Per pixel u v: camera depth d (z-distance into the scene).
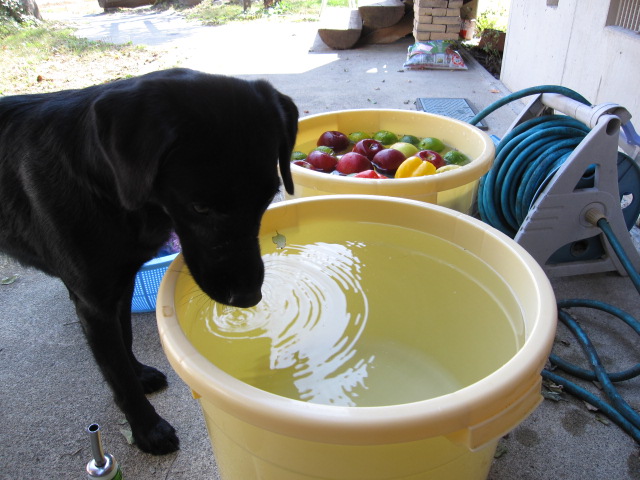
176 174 1.28
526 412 1.15
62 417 1.92
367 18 6.89
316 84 5.37
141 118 1.19
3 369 2.14
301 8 9.59
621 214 2.38
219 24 8.78
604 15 3.41
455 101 4.73
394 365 1.65
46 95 1.63
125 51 7.12
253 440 1.21
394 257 1.97
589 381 1.97
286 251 2.04
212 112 1.25
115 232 1.46
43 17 10.15
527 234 2.36
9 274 2.74
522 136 2.52
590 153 2.20
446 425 1.03
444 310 1.82
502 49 6.14
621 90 3.24
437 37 6.11
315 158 2.60
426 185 2.06
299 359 1.67
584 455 1.71
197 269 1.41
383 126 3.00
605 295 2.40
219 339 1.71
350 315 1.82
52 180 1.46
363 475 1.17
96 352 1.64
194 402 1.96
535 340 1.20
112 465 1.32
